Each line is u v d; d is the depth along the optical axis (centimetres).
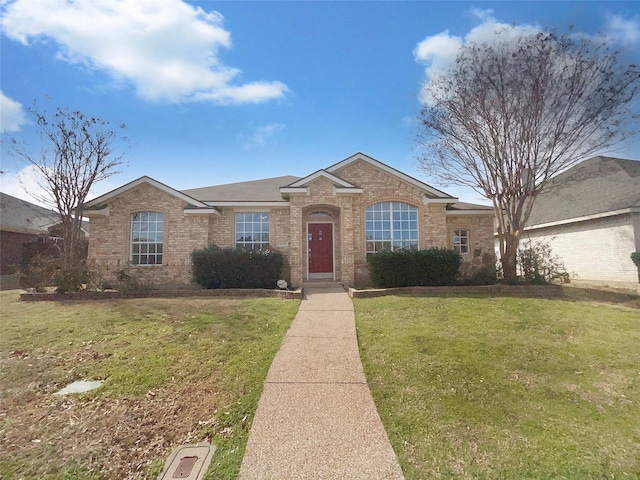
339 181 1391
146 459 350
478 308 908
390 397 457
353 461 332
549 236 1861
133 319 833
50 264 1234
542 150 1253
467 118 1295
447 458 336
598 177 1786
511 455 338
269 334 718
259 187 1738
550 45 1178
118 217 1440
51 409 450
